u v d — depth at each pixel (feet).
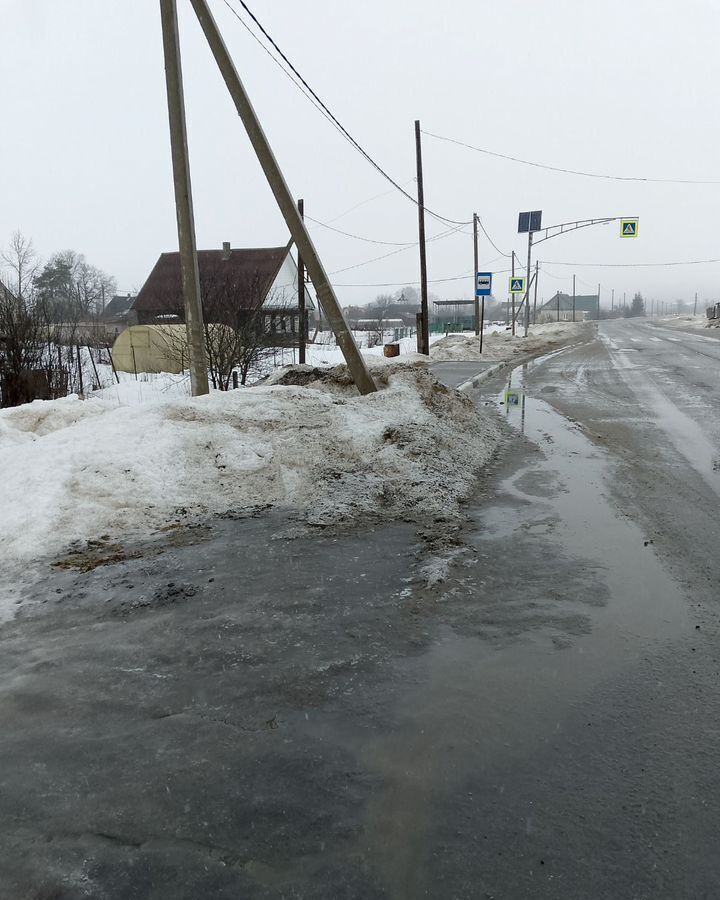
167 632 11.60
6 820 7.14
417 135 83.46
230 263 141.59
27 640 11.54
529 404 41.09
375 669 10.18
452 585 13.28
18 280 95.50
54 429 25.16
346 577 13.82
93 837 6.89
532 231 134.51
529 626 11.51
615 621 11.65
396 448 22.33
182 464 20.56
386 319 273.75
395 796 7.43
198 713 9.12
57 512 17.35
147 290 140.67
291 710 9.14
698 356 73.72
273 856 6.63
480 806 7.27
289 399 26.48
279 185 29.60
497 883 6.31
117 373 76.84
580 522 17.12
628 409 37.70
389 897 6.15
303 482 20.31
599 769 7.88
